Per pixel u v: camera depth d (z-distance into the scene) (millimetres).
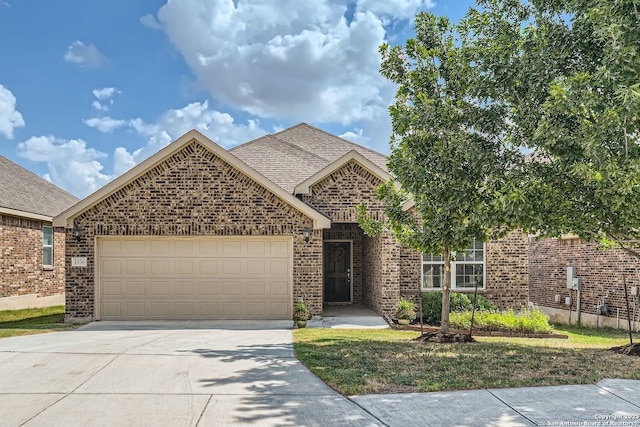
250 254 15156
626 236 9422
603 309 17797
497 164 10078
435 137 10734
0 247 18859
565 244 20016
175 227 14859
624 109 7809
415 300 16297
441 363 8578
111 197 14891
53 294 22859
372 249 17531
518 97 9586
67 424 5715
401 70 11398
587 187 8727
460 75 10539
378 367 8273
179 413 6059
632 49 7891
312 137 20953
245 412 6090
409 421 5789
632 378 7605
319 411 6125
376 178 15938
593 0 8836
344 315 16281
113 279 14969
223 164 14969
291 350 10047
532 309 16750
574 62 9531
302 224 15062
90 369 8273
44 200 23062
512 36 9984
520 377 7605
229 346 10555
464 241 10594
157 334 12359
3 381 7531
